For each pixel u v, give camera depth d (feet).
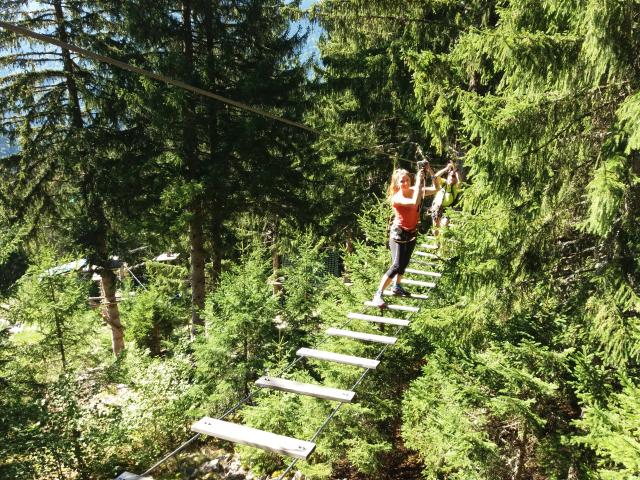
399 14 36.06
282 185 51.31
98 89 49.60
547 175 20.57
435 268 31.76
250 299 42.19
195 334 51.31
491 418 25.39
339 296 40.93
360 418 36.45
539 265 21.84
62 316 38.99
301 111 50.37
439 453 26.09
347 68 44.75
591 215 15.60
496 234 20.86
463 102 18.74
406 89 38.78
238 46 50.26
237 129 47.55
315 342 41.60
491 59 26.71
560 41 17.54
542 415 22.56
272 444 11.49
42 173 50.70
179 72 44.01
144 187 46.85
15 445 31.45
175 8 48.01
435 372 25.35
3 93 47.44
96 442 35.99
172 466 39.73
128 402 42.06
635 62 17.66
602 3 15.07
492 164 19.67
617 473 13.84
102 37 48.70
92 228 49.39
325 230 56.08
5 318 38.68
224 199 48.39
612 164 15.67
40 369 38.91
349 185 59.00
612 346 18.98
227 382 42.19
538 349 21.07
